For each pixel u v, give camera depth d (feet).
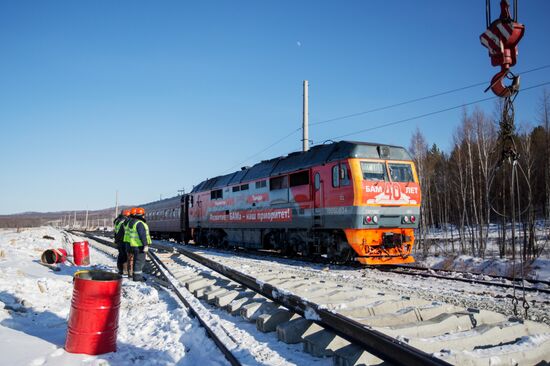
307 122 69.82
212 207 81.00
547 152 80.07
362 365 13.51
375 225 43.73
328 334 15.94
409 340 13.84
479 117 93.86
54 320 21.74
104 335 16.25
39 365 14.39
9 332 17.72
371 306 19.25
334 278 36.55
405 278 37.24
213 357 15.76
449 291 29.32
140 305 27.02
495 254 72.54
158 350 16.89
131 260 42.32
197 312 21.58
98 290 16.24
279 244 59.52
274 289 21.29
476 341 14.75
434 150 211.00
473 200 90.07
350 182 43.75
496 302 25.27
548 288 31.04
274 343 17.40
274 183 58.85
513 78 17.57
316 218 49.47
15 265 40.63
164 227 117.19
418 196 46.93
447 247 92.79
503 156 18.37
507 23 17.44
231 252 72.90
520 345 13.84
